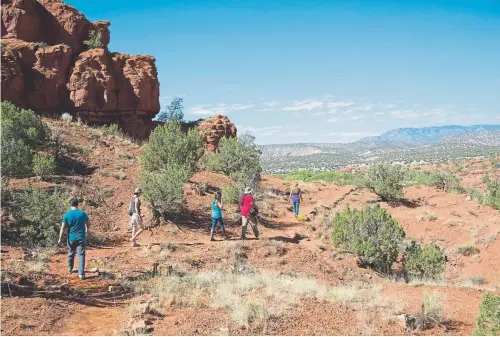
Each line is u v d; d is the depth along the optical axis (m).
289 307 7.99
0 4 33.06
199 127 41.69
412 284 11.55
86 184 18.23
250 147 26.58
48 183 16.97
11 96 28.33
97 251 12.76
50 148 20.88
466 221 22.02
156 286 9.36
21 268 9.73
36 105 29.95
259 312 7.48
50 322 7.08
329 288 9.93
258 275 10.70
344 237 15.03
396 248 14.70
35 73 30.33
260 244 13.98
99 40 35.88
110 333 6.84
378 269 14.18
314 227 19.09
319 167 160.25
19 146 17.06
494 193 29.75
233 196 19.78
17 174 16.58
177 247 13.30
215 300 8.33
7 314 7.05
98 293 8.87
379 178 27.69
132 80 36.66
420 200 27.11
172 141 21.48
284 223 19.64
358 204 25.78
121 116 35.75
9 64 28.42
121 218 16.23
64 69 32.16
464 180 67.12
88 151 22.75
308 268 12.73
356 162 177.38
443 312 8.02
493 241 19.55
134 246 13.40
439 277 14.32
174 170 17.77
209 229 16.56
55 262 11.17
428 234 21.47
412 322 7.48
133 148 26.67
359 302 8.70
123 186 19.16
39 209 12.91
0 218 12.70
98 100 33.44
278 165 175.50
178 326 7.06
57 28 35.16
